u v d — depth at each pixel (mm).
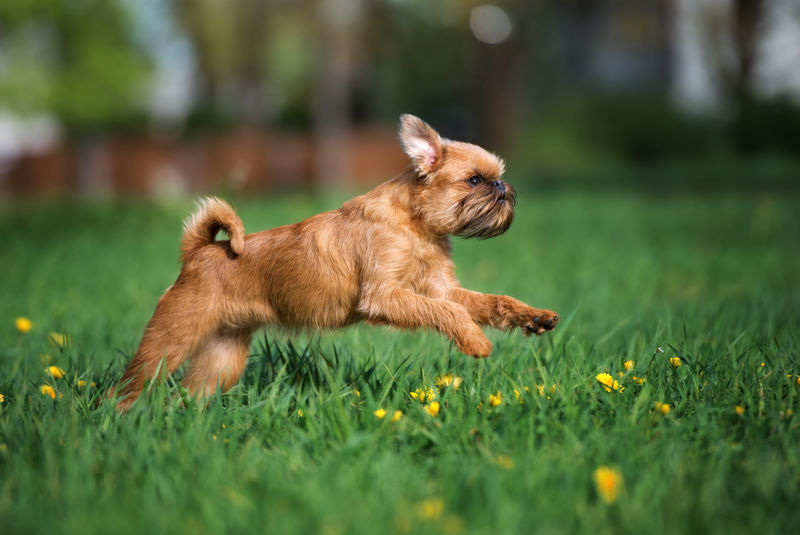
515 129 32750
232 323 5254
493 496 3209
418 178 5191
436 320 4797
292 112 35156
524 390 4434
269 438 4098
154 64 25312
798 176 23781
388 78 35906
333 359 5750
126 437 3990
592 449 3721
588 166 29891
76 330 7117
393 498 3277
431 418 4141
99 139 29578
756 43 31031
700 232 13938
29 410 4395
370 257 5027
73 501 3305
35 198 27797
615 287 8961
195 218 5277
